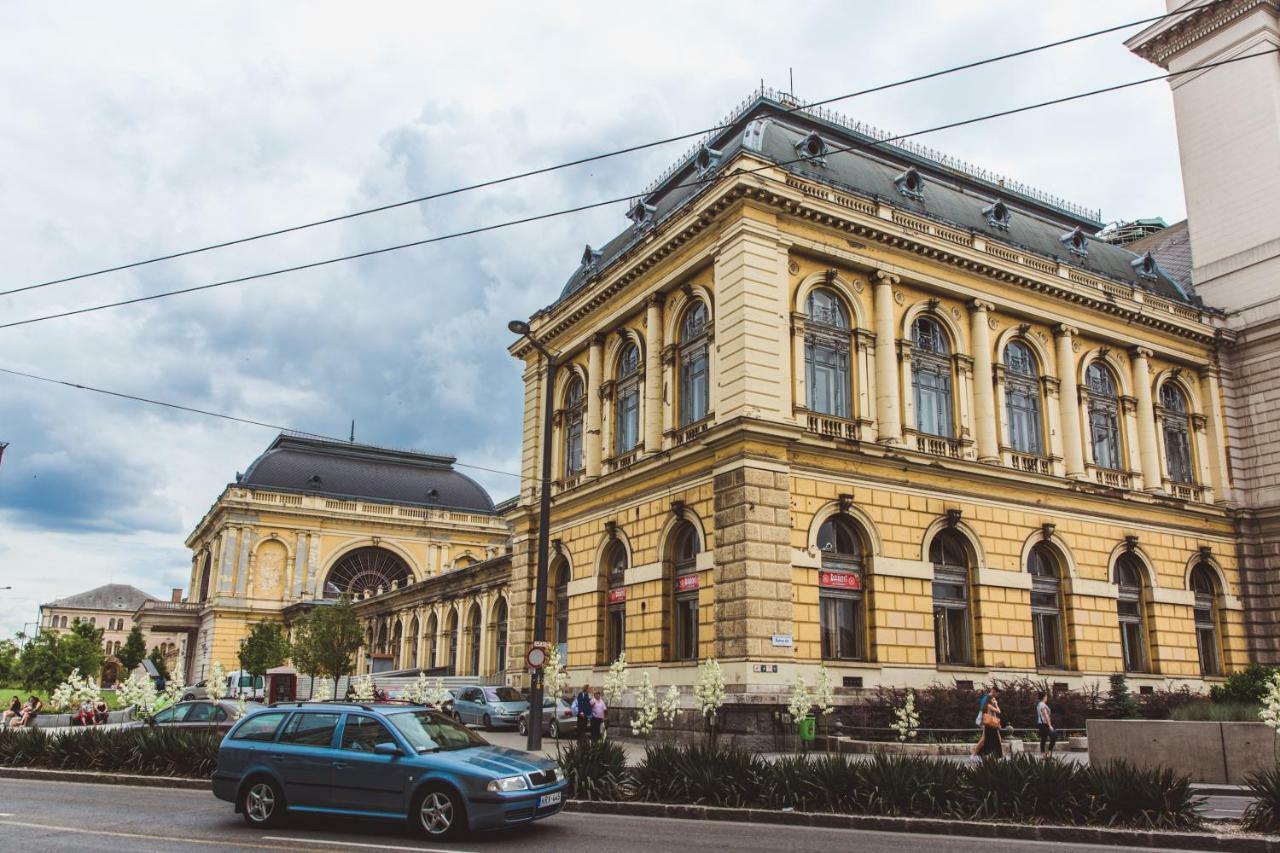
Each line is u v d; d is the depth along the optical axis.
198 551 101.75
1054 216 44.66
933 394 33.88
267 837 13.43
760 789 16.28
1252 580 40.56
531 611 40.09
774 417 29.27
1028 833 13.97
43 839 13.11
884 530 30.66
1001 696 29.22
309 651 56.41
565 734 32.72
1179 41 47.47
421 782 13.56
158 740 20.94
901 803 15.31
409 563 90.38
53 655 77.00
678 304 33.94
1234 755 18.00
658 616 31.59
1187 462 41.41
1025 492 34.25
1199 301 44.56
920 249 33.59
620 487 34.94
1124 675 34.78
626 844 13.15
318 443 93.00
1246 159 44.19
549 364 27.22
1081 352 38.25
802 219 31.48
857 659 29.56
